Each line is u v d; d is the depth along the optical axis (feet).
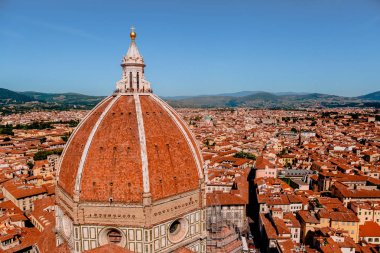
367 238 508.94
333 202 592.60
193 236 282.97
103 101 303.89
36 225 535.60
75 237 253.03
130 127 264.11
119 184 248.93
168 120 288.30
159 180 254.68
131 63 291.79
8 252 428.15
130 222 248.11
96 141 260.83
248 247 517.96
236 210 591.37
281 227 495.82
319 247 437.58
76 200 248.73
